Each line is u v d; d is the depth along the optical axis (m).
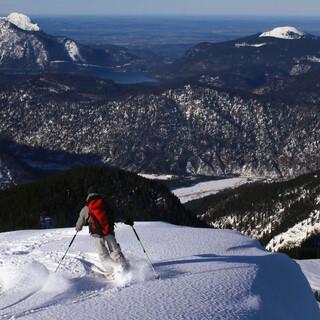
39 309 8.66
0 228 41.28
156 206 57.28
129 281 9.98
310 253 59.28
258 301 9.43
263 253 13.15
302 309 11.17
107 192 54.03
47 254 12.34
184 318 8.01
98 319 7.87
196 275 10.38
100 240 10.51
